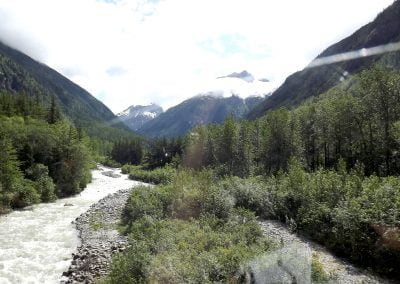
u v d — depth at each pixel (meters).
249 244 18.33
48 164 55.16
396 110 47.91
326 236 20.25
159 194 31.03
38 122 82.00
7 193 39.06
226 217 25.06
